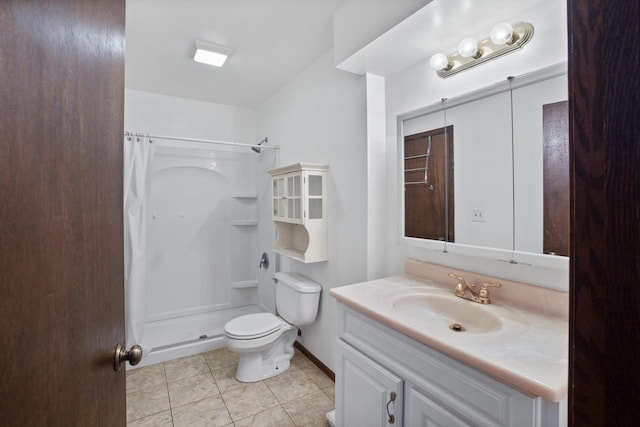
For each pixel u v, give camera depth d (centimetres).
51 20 44
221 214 330
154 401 193
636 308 33
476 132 135
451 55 143
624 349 34
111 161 69
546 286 115
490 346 90
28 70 39
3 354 34
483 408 86
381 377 119
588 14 37
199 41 198
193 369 231
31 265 40
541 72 113
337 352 146
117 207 74
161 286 302
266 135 315
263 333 208
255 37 195
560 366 79
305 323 223
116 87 71
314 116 230
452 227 146
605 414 35
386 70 174
